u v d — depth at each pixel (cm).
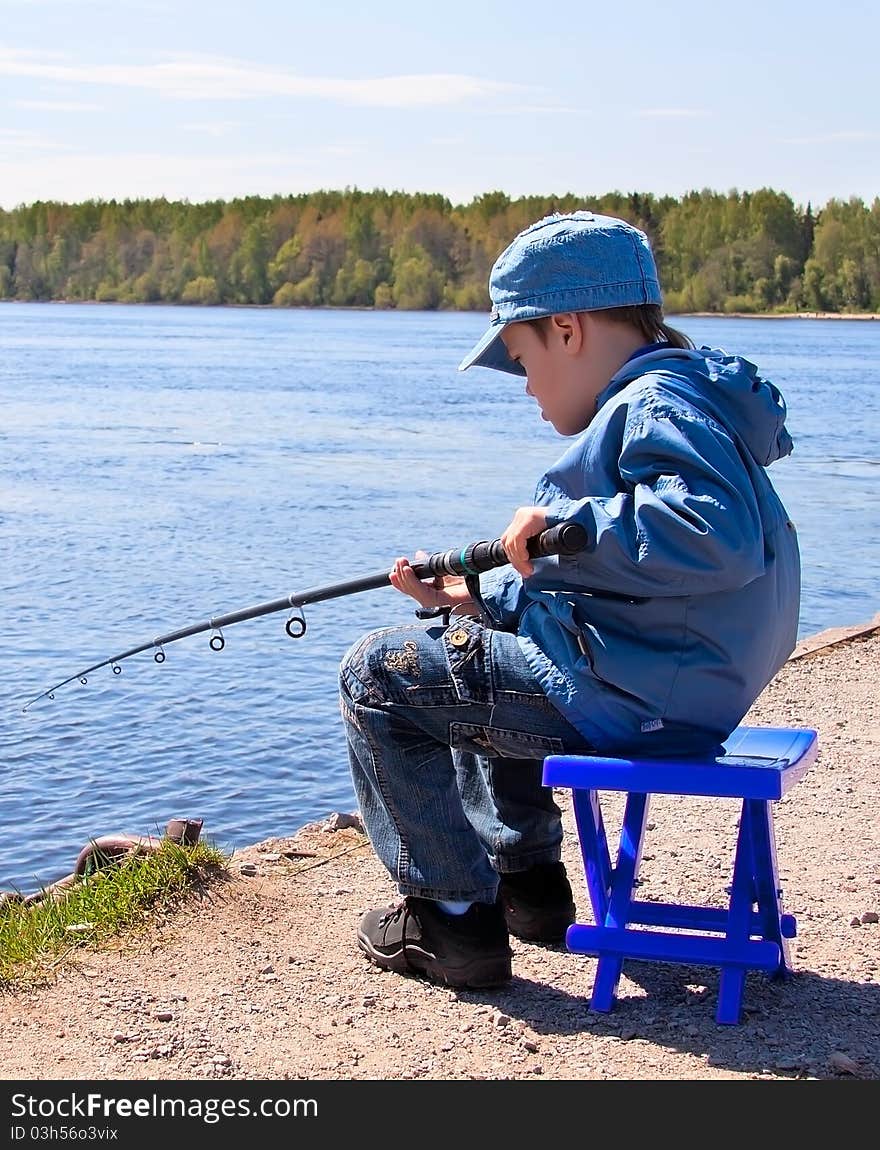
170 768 820
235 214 15738
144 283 15688
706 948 321
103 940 371
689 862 431
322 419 3162
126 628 1162
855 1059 304
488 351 340
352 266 14612
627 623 304
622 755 311
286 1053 310
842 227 12569
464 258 14225
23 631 1145
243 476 2139
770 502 308
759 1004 331
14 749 851
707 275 12662
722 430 296
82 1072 302
